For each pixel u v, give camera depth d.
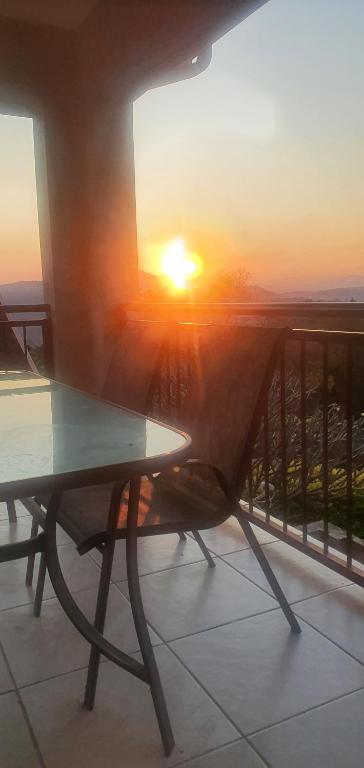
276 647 1.79
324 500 2.22
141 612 1.45
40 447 1.33
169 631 1.89
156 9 3.28
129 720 1.51
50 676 1.70
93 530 1.59
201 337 2.04
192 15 3.07
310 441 3.91
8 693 1.63
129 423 1.56
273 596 2.09
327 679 1.65
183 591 2.14
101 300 4.05
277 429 4.01
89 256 4.10
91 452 1.28
